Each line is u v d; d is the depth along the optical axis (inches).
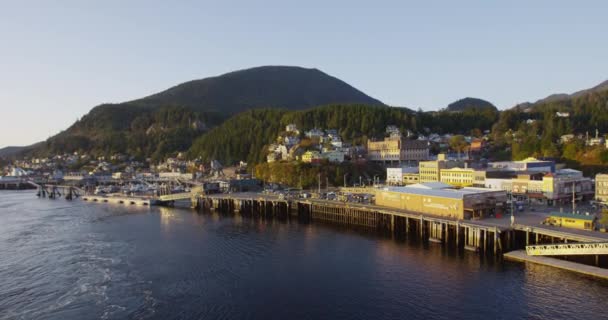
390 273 3233.3
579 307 2485.2
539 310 2480.3
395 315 2534.5
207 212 6870.1
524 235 3725.4
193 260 3767.2
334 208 5615.2
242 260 3727.9
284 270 3415.4
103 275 3395.7
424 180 7426.2
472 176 6525.6
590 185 5600.4
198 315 2605.8
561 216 3681.1
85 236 4916.3
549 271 3063.5
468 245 3782.0
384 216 4904.0
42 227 5570.9
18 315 2672.2
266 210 6446.9
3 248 4345.5
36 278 3358.8
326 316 2559.1
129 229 5329.7
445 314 2512.3
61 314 2669.8
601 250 2967.5
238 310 2667.3
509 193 5260.8
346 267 3432.6
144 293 2979.8
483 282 2930.6
